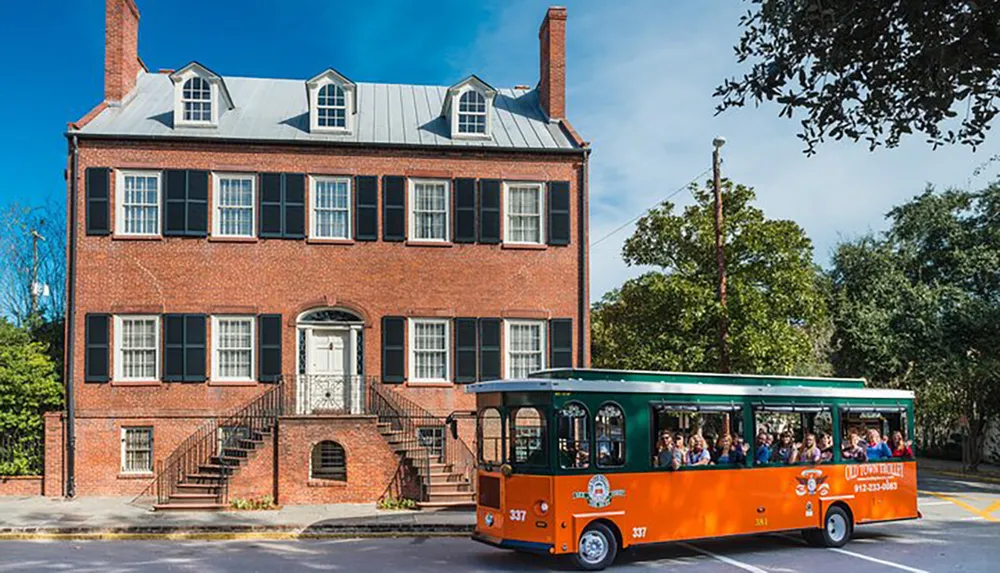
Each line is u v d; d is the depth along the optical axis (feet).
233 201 82.58
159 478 73.15
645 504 48.03
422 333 84.17
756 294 85.97
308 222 83.10
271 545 55.52
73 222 80.12
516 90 101.76
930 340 100.32
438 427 82.64
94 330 79.15
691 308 85.25
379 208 84.38
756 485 52.13
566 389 46.47
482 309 84.74
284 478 71.46
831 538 54.65
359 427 72.84
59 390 79.66
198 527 59.47
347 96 86.22
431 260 84.58
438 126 90.02
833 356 115.34
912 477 59.26
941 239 113.50
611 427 47.67
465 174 85.92
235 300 81.25
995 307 96.94
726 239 89.97
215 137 81.82
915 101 24.58
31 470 79.10
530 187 87.10
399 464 72.90
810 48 24.76
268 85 95.25
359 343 83.05
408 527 60.54
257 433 73.72
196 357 79.92
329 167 83.87
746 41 26.55
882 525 64.54
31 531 58.90
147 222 81.25
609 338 104.37
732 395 52.13
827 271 120.78
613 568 46.91
